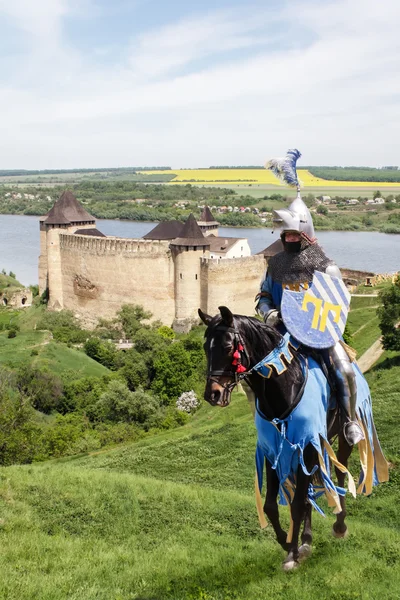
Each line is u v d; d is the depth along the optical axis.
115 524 13.26
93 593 8.24
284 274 7.57
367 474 7.97
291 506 6.80
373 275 88.19
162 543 11.84
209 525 13.20
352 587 8.08
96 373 61.78
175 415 44.19
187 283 84.81
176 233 99.75
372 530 11.60
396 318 44.53
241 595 7.89
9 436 29.88
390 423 23.31
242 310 85.25
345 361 7.28
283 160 7.94
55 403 50.00
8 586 8.47
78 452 33.44
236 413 37.12
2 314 101.75
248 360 6.64
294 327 7.14
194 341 61.44
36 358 62.41
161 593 8.23
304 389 6.88
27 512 13.42
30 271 132.00
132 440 36.44
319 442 6.68
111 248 89.88
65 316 90.19
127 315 84.31
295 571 8.60
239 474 21.33
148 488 15.87
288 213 7.41
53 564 9.83
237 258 83.38
